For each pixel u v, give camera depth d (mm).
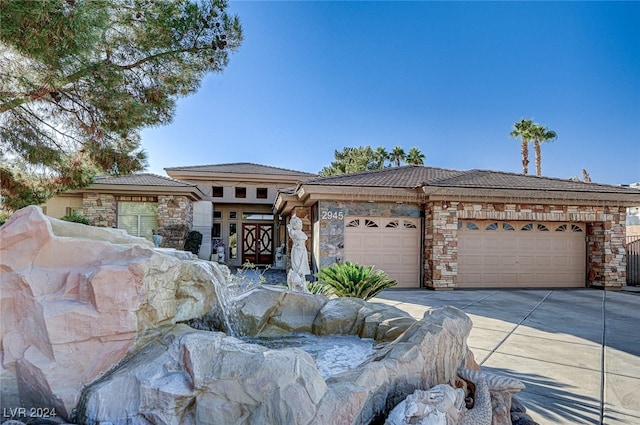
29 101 7477
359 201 14383
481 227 15141
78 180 10094
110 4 6379
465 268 14984
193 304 4191
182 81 9000
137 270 3273
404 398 3309
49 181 9805
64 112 8562
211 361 2797
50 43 5926
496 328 8312
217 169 25078
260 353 2834
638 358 6277
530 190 14453
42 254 3182
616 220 15328
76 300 3094
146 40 8078
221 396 2666
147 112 8570
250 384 2631
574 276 15664
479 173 17359
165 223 18859
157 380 2785
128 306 3184
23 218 3186
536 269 15398
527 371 5656
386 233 14648
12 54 6309
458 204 14477
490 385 3814
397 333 4773
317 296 5887
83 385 2955
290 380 2615
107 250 3479
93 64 7113
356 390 2855
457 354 4211
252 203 24609
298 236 7945
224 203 24531
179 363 2910
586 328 8352
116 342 3137
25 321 2986
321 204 14102
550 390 4965
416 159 38812
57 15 5516
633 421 4141
